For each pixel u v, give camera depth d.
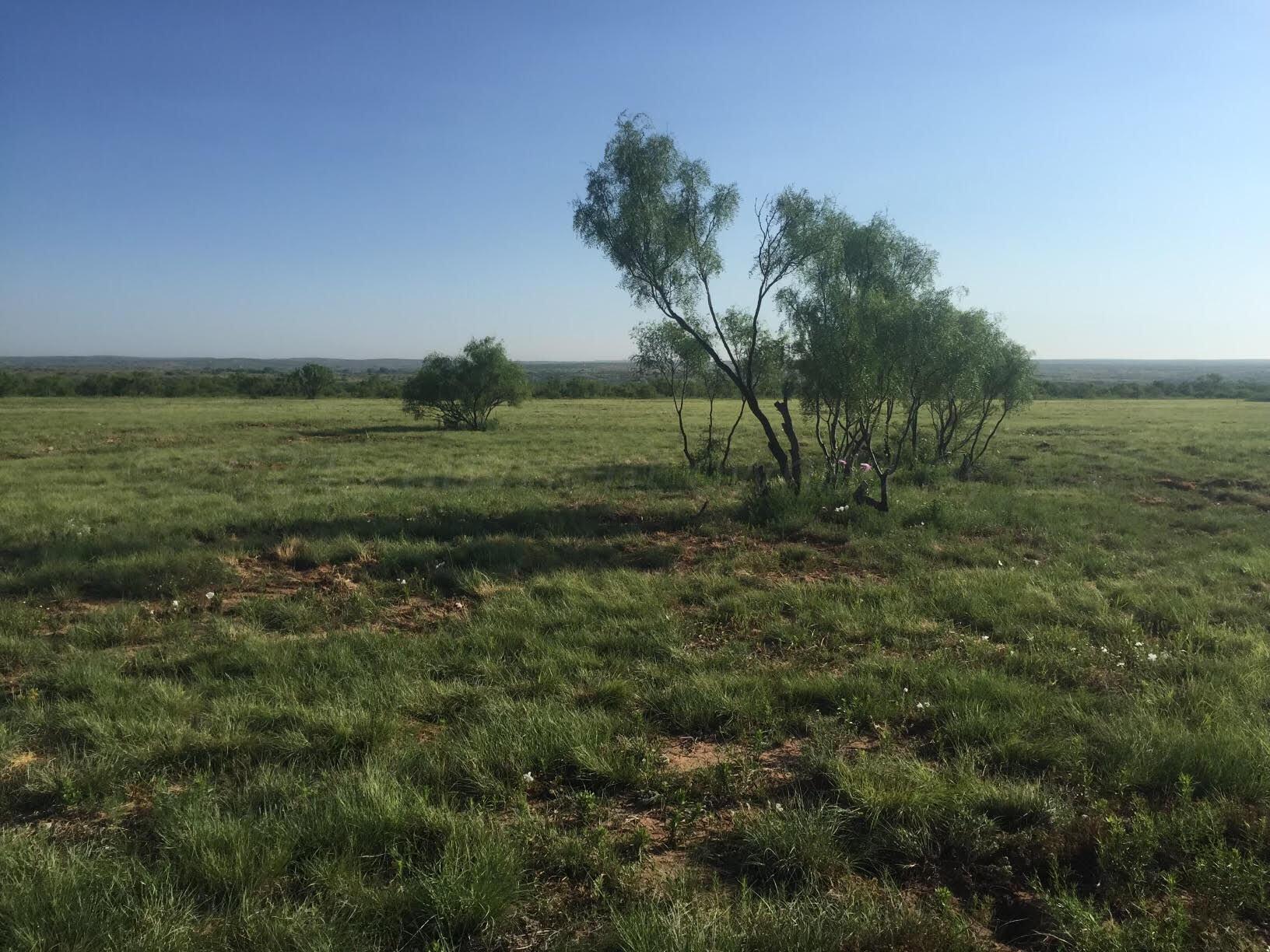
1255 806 4.17
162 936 3.06
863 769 4.41
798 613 7.76
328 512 13.14
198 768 4.52
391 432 34.56
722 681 5.89
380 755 4.65
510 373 35.94
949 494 15.54
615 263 14.19
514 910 3.32
